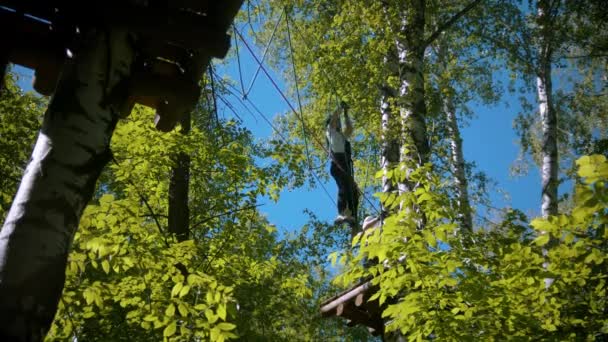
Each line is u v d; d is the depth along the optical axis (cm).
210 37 349
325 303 786
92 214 549
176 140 800
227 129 923
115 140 773
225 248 844
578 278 525
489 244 586
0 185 734
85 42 315
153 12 333
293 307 1158
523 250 525
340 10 1254
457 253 548
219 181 900
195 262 757
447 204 561
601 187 359
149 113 826
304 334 1357
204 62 379
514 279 530
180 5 354
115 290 575
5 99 793
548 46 1366
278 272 1044
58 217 269
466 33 1446
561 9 1398
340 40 1184
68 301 525
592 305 552
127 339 682
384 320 741
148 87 386
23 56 364
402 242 541
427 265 555
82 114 295
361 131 1448
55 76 381
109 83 311
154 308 532
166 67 397
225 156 846
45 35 362
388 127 923
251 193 865
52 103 297
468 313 542
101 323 684
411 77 967
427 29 1399
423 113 940
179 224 831
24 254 254
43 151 282
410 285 569
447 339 539
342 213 930
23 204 266
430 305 546
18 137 787
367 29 1129
